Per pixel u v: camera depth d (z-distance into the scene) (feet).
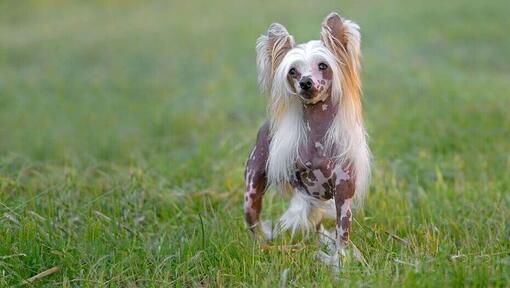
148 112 60.13
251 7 113.29
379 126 47.26
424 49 80.38
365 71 66.39
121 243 27.40
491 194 32.86
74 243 27.50
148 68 79.66
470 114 48.06
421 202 32.32
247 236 27.63
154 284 24.58
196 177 37.96
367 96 58.03
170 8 120.06
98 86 72.84
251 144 40.75
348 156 24.80
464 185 34.96
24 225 27.43
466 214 30.58
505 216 29.71
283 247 25.86
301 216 25.93
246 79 67.41
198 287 24.94
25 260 26.08
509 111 48.42
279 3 114.83
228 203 33.40
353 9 104.47
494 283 22.52
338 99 24.76
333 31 24.62
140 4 126.21
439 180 35.14
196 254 26.08
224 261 25.86
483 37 84.64
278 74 24.84
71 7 126.82
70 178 34.94
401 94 57.41
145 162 42.16
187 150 47.14
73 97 69.36
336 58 24.58
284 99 25.05
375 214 30.55
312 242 27.20
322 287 23.00
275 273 24.56
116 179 35.83
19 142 52.90
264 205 32.22
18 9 125.39
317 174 25.18
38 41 99.50
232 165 38.34
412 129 45.93
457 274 22.79
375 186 33.81
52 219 29.37
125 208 31.48
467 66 72.84
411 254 25.68
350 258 24.38
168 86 70.03
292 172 25.64
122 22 110.22
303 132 25.22
